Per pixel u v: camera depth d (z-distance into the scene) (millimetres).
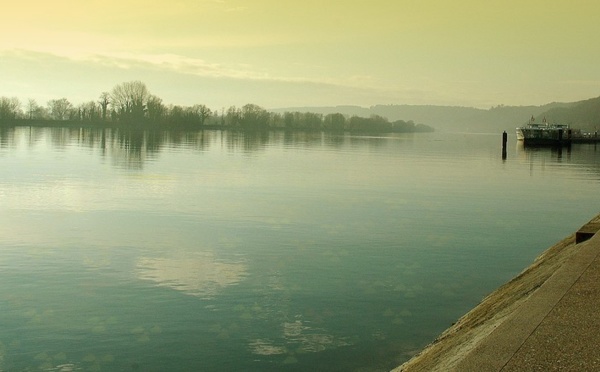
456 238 30875
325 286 21719
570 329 7301
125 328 17234
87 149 98250
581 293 8906
